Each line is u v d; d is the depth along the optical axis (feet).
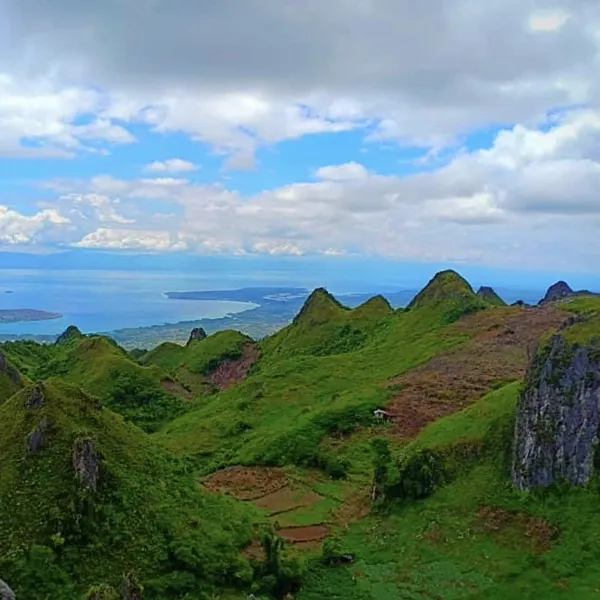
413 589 181.88
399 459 253.85
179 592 160.97
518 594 175.22
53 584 150.71
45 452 178.40
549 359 229.45
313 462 294.87
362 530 224.33
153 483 193.57
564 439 214.28
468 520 213.66
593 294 576.61
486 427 252.21
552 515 202.39
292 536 218.38
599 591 168.86
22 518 162.81
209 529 186.91
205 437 364.79
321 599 175.83
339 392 391.45
